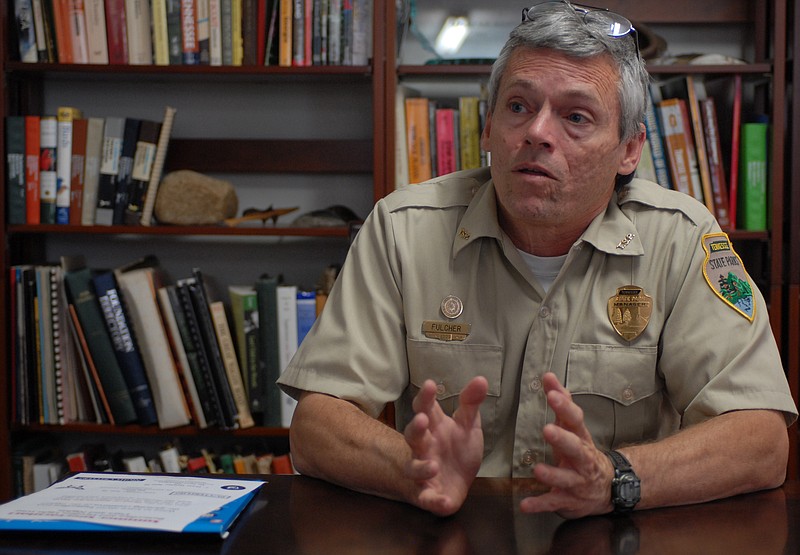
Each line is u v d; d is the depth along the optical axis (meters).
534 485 0.93
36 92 2.14
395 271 1.19
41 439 2.13
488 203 1.18
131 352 1.93
